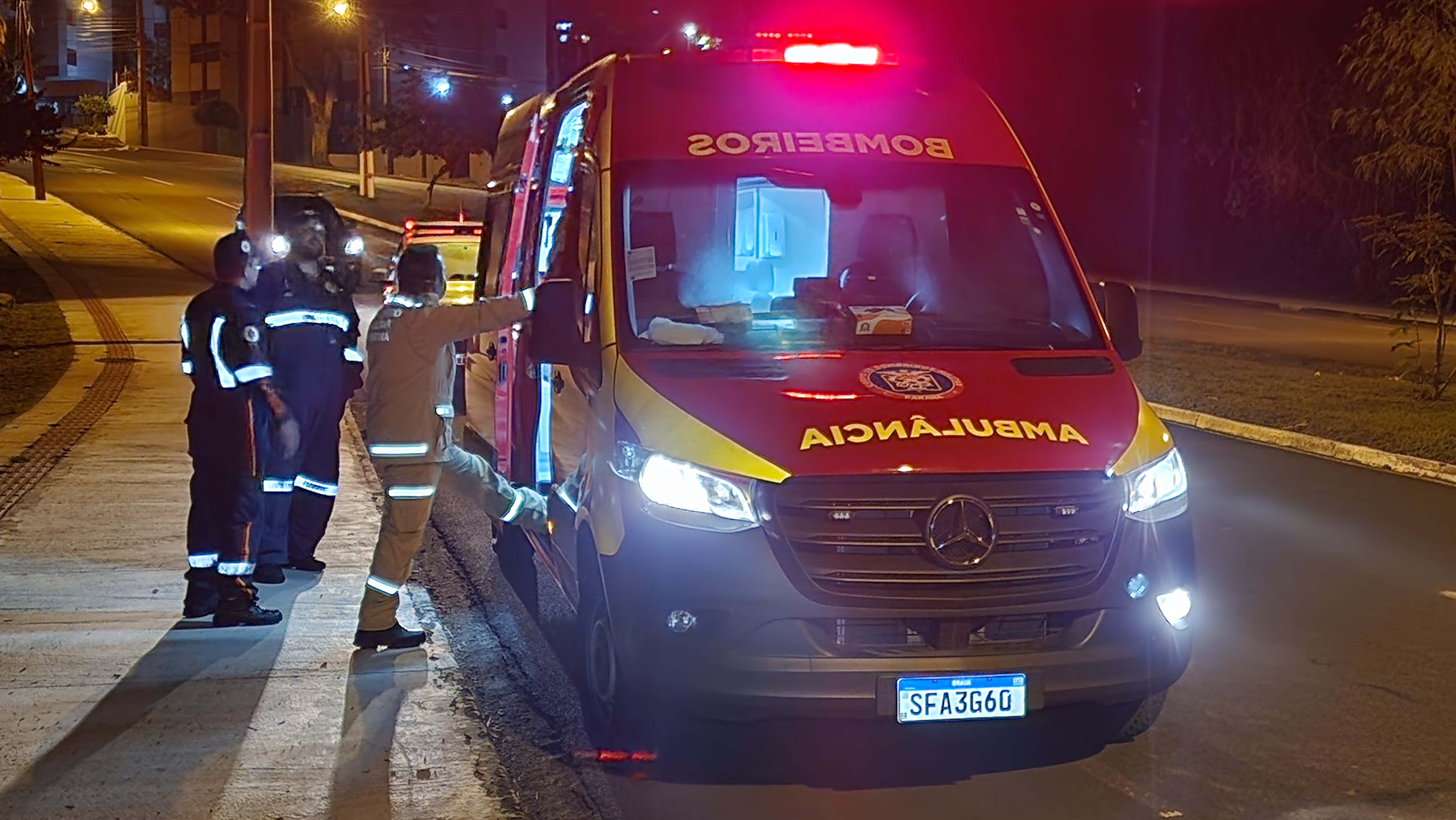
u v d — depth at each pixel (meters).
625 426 4.61
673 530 4.32
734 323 5.16
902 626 4.27
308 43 68.88
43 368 14.70
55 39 96.50
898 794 4.64
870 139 5.73
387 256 33.59
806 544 4.25
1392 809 4.52
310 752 4.94
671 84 5.79
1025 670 4.28
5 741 4.98
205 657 5.93
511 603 6.98
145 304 21.06
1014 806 4.54
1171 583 4.54
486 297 8.02
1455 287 13.91
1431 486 9.94
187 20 81.25
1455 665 5.96
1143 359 17.72
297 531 7.24
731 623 4.23
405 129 49.03
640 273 5.20
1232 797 4.61
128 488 9.02
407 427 5.87
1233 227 34.50
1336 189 29.56
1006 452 4.37
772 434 4.38
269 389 7.02
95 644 6.06
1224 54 33.12
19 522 8.09
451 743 5.04
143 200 46.94
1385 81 15.09
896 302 5.49
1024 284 5.54
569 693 5.62
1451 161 13.65
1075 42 39.06
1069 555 4.37
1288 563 7.70
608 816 4.45
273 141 12.77
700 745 5.02
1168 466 4.64
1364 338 20.77
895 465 4.27
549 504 5.95
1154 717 5.01
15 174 55.97
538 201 6.68
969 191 5.69
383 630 6.05
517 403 6.93
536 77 70.44
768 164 5.55
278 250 7.13
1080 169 39.47
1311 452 11.48
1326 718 5.34
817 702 4.20
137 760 4.84
